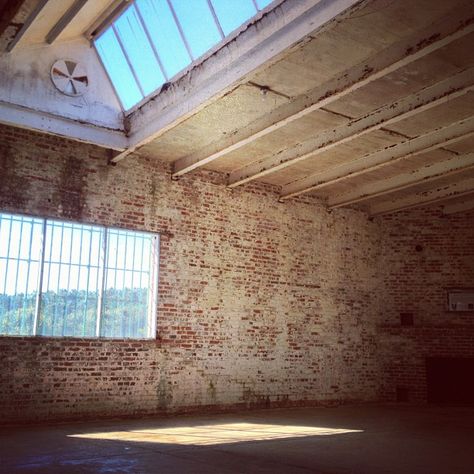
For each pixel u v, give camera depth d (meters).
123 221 10.11
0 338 8.52
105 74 9.53
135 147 9.43
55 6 7.68
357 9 5.81
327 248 13.31
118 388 9.61
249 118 9.08
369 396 13.52
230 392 11.09
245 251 11.80
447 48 7.02
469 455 6.77
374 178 12.16
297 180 12.23
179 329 10.53
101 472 5.39
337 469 5.83
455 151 10.49
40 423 8.71
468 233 13.90
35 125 8.61
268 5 6.78
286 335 12.18
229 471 5.57
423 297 13.96
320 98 7.89
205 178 11.45
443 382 13.49
